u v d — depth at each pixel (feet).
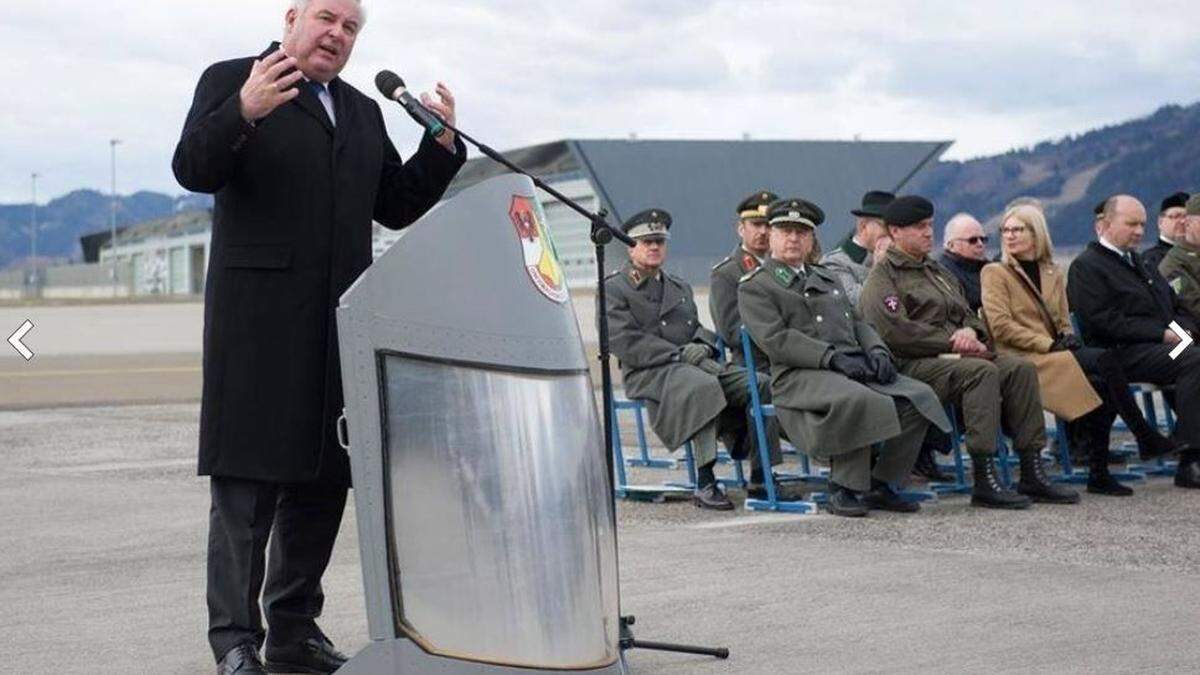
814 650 18.86
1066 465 33.81
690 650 18.40
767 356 30.78
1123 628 19.81
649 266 31.68
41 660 19.01
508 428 14.93
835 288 30.22
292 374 16.58
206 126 15.90
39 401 60.44
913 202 31.40
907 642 19.19
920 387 29.50
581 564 15.16
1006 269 33.01
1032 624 20.06
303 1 16.79
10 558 26.05
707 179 219.41
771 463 30.50
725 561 24.50
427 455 14.67
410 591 14.55
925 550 25.32
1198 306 35.55
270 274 16.57
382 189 17.74
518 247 15.33
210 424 16.75
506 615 14.76
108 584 23.80
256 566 16.93
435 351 14.79
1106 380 32.71
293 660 17.97
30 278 314.14
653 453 39.88
